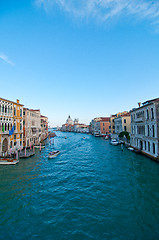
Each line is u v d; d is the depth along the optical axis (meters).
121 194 12.28
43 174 18.03
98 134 74.25
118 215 9.54
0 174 17.94
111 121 60.53
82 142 55.19
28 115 37.28
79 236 7.86
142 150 26.17
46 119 78.44
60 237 7.83
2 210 10.42
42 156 28.97
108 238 7.64
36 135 45.22
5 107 25.53
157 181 14.38
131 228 8.31
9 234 8.11
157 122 20.02
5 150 25.73
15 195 12.62
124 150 32.03
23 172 18.72
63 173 18.38
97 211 10.07
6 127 25.77
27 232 8.26
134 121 30.53
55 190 13.53
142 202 10.91
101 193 12.64
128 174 16.78
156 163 19.84
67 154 31.53
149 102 23.83
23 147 34.56
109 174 17.27
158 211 9.75
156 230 8.06
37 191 13.37
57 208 10.59
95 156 28.19
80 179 16.14
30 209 10.52
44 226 8.73
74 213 9.91
